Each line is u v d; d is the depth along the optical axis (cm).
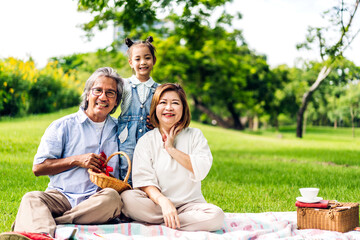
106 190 322
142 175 349
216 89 2983
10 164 759
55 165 335
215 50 2645
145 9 1026
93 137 357
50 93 1531
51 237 279
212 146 1462
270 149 1418
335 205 348
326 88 3178
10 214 414
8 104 1406
